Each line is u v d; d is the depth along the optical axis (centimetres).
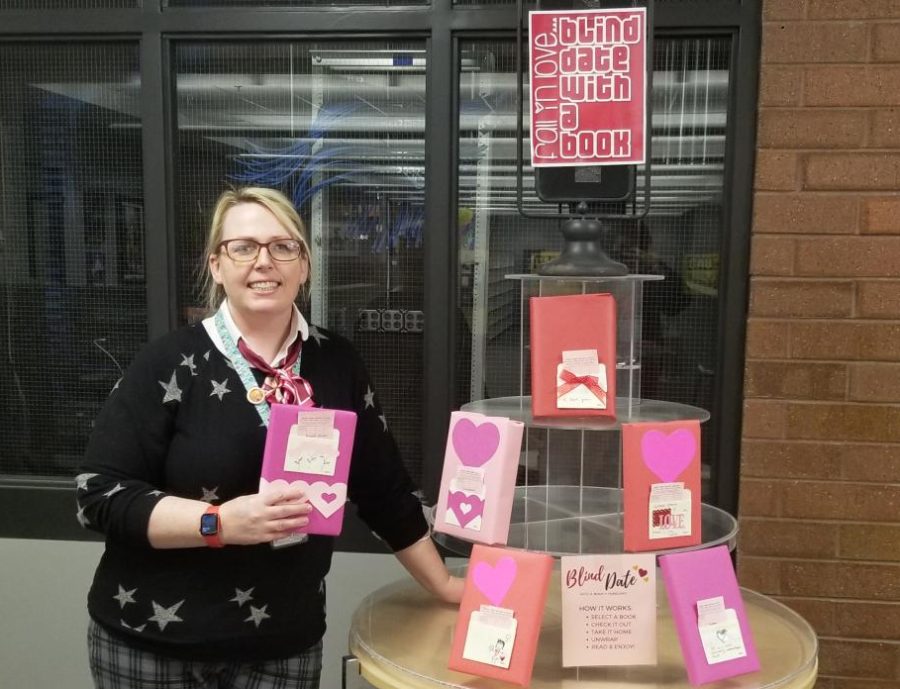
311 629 141
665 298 204
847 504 192
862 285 188
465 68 206
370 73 209
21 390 223
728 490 201
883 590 192
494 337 211
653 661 133
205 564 130
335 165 212
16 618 220
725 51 198
